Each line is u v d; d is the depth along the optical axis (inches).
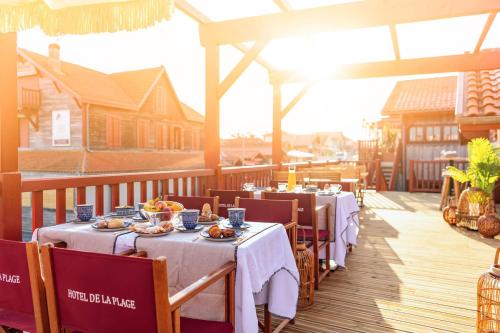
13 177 119.3
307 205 154.6
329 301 142.7
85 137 668.1
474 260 198.2
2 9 95.9
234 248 85.4
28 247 68.0
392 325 122.9
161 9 91.7
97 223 111.3
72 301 66.2
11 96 122.5
